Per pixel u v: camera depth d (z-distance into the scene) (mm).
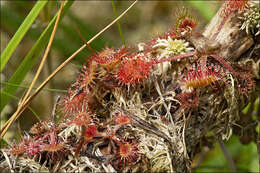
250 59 358
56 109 360
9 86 378
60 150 337
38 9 365
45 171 334
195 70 346
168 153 338
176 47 351
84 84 347
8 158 336
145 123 343
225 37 359
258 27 356
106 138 337
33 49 374
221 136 361
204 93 347
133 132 341
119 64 347
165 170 337
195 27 361
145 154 337
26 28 365
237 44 357
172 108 349
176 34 359
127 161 334
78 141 339
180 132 347
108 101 350
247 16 356
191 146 358
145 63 344
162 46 354
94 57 349
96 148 337
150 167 337
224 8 359
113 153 336
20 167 334
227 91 350
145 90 349
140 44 364
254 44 358
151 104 348
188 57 352
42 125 344
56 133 343
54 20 374
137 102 348
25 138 341
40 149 336
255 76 360
